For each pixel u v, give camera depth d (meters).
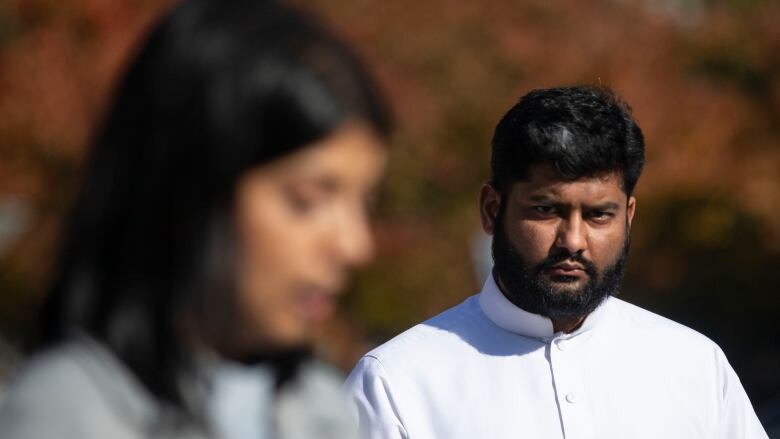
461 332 10.46
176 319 4.70
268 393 5.21
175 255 4.62
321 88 4.60
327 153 4.62
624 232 9.95
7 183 25.73
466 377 10.25
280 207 4.64
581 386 10.12
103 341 4.69
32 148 25.75
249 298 4.70
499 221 10.09
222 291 4.68
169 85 4.57
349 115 4.63
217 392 4.97
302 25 4.69
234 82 4.55
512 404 10.14
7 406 4.62
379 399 10.16
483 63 30.91
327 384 5.63
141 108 4.61
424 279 29.16
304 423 5.38
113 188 4.64
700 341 10.56
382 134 4.75
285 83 4.57
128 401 4.63
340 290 4.91
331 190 4.68
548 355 10.25
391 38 29.83
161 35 4.64
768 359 41.12
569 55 32.75
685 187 37.22
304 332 4.85
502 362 10.26
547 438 10.05
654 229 38.00
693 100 37.84
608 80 33.84
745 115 40.53
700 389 10.32
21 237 26.45
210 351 4.83
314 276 4.70
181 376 4.73
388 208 29.16
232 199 4.61
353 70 4.69
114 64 25.30
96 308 4.70
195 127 4.54
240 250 4.64
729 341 41.97
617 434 10.03
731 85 42.34
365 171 4.75
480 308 10.62
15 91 25.70
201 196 4.58
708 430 10.24
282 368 5.22
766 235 39.47
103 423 4.59
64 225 4.78
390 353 10.42
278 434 5.22
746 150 40.25
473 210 29.89
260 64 4.57
